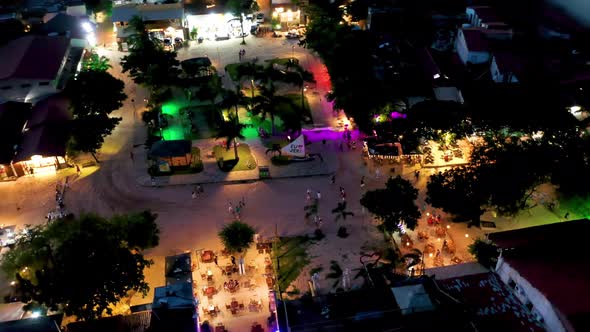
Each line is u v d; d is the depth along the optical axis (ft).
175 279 171.42
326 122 278.05
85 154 251.39
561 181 194.39
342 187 226.79
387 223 187.32
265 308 168.45
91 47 361.30
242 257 189.26
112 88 269.44
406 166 239.09
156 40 348.79
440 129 239.71
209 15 389.60
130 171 238.89
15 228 205.16
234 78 324.19
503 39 330.34
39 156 234.17
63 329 149.48
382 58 323.98
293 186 228.22
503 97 250.57
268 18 419.54
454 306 143.54
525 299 144.87
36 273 151.12
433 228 199.62
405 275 172.04
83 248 155.94
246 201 219.00
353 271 181.16
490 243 172.86
